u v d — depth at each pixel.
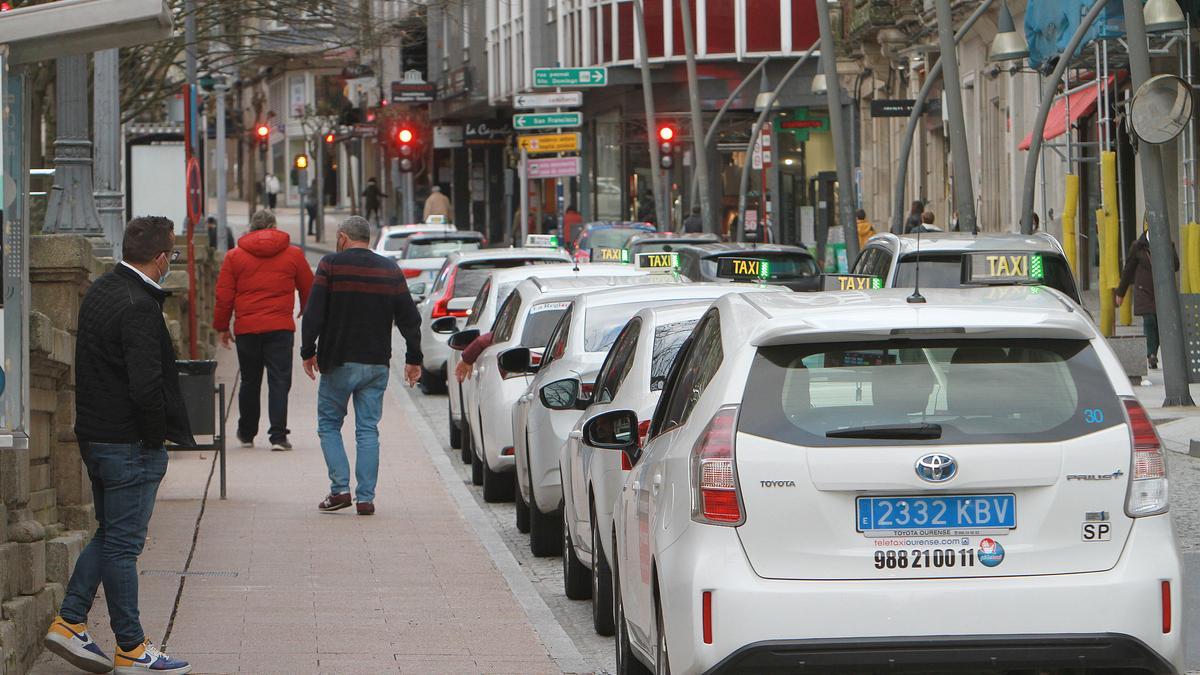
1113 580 17.19
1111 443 17.41
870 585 17.19
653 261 50.03
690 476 17.86
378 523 38.44
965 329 17.64
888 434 17.33
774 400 17.64
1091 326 18.05
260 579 31.52
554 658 25.47
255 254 51.31
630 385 27.14
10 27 20.34
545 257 72.25
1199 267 63.44
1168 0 61.31
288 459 49.38
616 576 23.11
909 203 136.50
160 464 24.02
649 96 126.44
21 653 22.92
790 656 17.08
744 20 166.25
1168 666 17.31
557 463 34.44
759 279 60.00
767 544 17.31
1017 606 17.11
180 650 25.61
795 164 167.62
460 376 46.44
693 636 17.42
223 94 156.12
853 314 17.95
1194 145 78.50
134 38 21.09
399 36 100.06
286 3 96.19
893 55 135.12
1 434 20.58
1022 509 17.31
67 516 28.91
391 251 129.38
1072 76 91.00
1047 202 103.44
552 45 190.75
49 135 101.50
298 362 84.38
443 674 24.36
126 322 23.39
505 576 32.31
